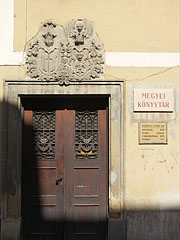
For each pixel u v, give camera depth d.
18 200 5.93
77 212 6.20
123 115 5.98
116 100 6.02
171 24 6.12
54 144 6.24
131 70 6.05
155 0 6.14
